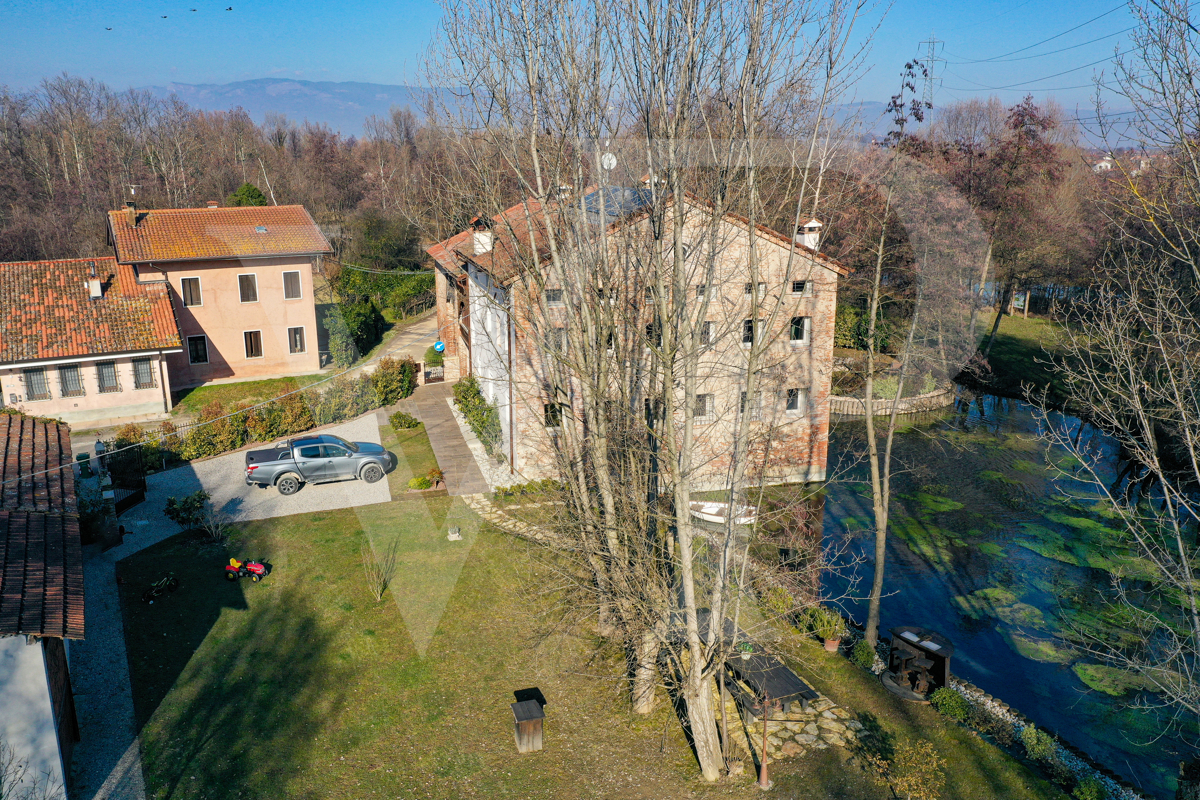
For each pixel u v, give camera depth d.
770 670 13.45
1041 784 12.34
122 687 13.66
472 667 14.87
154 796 11.27
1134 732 14.23
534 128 10.98
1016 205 31.88
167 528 19.88
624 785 12.16
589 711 13.92
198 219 23.89
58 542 12.75
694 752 13.01
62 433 17.62
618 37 9.69
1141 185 12.01
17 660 10.48
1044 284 39.97
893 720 13.94
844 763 12.73
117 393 27.27
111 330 26.97
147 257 21.89
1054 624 17.98
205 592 16.86
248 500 21.28
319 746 12.61
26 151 65.06
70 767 11.71
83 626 10.84
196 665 14.41
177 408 28.05
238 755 12.22
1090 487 25.92
